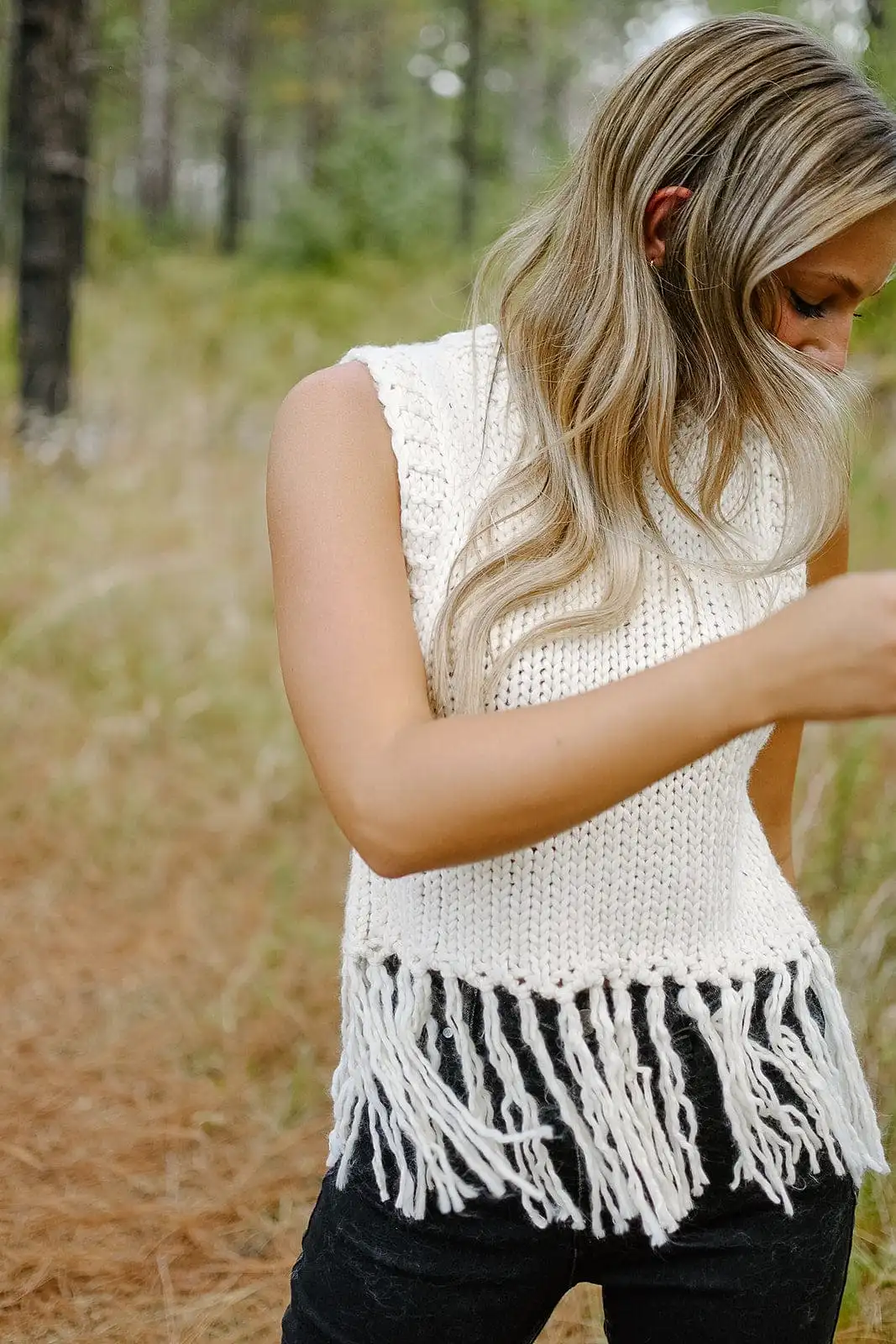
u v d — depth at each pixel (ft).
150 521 17.31
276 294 35.24
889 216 3.49
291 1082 8.50
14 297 30.01
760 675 2.54
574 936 3.44
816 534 3.62
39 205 21.26
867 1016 7.73
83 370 25.61
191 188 111.14
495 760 2.61
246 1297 6.78
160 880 11.03
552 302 3.69
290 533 3.29
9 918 10.43
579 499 3.45
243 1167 7.78
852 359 14.58
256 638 15.03
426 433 3.51
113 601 15.17
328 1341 3.60
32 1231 7.17
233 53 64.13
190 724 13.52
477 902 3.45
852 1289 6.13
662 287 3.65
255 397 24.95
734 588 3.59
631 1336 3.65
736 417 3.59
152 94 58.95
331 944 10.14
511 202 39.75
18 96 27.53
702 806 3.47
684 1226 3.52
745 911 3.71
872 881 9.18
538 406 3.60
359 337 30.71
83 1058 8.75
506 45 73.15
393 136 46.96
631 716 2.58
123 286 37.06
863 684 2.49
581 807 2.62
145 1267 6.97
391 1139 3.47
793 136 3.39
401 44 79.56
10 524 16.63
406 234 44.62
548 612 3.42
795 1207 3.57
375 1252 3.53
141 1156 7.84
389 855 2.74
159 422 21.99
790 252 3.39
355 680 2.98
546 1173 3.39
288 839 11.93
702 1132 3.48
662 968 3.48
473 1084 3.41
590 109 3.88
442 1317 3.50
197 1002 9.43
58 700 13.65
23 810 11.91
